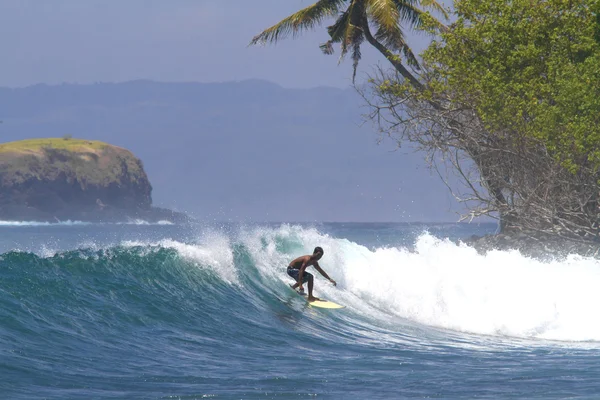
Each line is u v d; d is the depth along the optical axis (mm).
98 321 43625
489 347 49875
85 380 33844
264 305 55531
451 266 64750
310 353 44812
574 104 87625
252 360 41344
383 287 63781
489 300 60719
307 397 33031
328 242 68938
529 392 34375
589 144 86750
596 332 56062
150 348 41219
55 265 48625
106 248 55219
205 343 44406
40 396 30812
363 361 42938
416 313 60719
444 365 42125
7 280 44250
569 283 61906
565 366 41938
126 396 31797
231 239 64812
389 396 33500
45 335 39344
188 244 60562
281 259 65375
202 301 52344
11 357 35250
